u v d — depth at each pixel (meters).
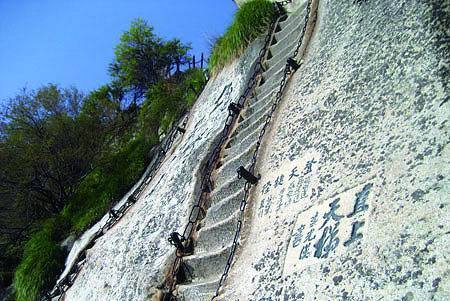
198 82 9.88
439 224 2.31
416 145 2.84
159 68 17.28
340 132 3.75
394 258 2.40
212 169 5.90
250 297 3.31
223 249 4.38
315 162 3.79
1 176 12.31
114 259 6.44
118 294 5.52
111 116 14.59
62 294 7.63
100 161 12.10
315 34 5.86
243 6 8.17
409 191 2.63
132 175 10.25
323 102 4.36
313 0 6.49
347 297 2.50
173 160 7.64
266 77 6.71
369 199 2.88
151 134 11.18
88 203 10.64
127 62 17.25
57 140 12.77
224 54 8.28
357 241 2.72
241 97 6.70
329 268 2.79
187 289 4.51
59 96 14.23
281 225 3.65
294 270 3.10
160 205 6.57
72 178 12.80
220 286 3.81
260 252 3.65
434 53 3.24
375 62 3.94
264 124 5.27
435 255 2.22
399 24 3.96
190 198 5.79
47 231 10.36
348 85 4.13
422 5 3.76
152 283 4.95
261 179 4.52
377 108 3.49
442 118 2.79
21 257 12.41
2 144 12.67
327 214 3.17
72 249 9.25
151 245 5.79
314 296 2.74
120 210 8.41
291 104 5.04
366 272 2.50
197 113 8.45
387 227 2.59
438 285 2.11
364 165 3.17
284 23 7.55
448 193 2.39
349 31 4.88
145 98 14.78
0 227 12.82
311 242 3.14
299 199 3.66
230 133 6.30
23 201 12.60
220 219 4.96
